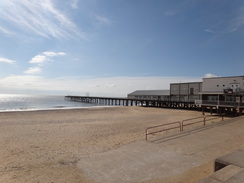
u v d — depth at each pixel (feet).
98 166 20.70
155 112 102.68
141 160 21.43
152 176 17.38
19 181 18.02
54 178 18.49
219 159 15.33
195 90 134.31
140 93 203.92
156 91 197.36
